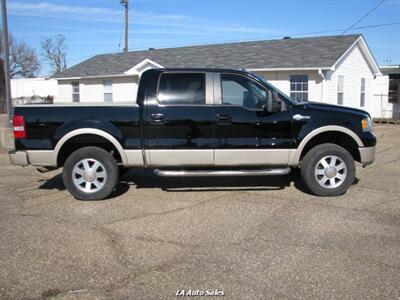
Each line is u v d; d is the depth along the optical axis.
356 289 3.77
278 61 20.58
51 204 6.60
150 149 6.69
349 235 5.10
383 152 11.98
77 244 4.89
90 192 6.76
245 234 5.17
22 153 6.65
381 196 6.90
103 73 26.81
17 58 66.25
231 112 6.67
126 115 6.66
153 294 3.72
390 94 28.56
